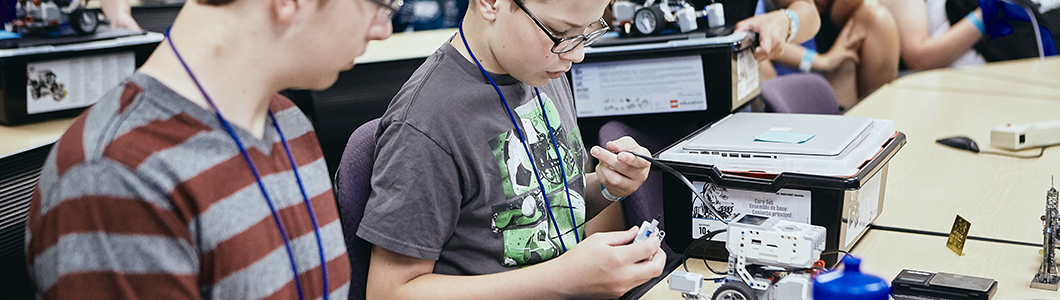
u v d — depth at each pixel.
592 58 1.60
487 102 1.05
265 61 0.67
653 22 1.59
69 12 1.99
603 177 1.25
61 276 0.60
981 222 1.33
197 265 0.65
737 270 1.03
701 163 1.20
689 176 1.22
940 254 1.20
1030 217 1.34
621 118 1.64
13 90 1.88
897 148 1.33
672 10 1.65
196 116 0.64
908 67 3.75
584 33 1.01
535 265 1.04
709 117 1.61
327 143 2.55
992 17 3.55
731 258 1.04
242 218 0.68
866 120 1.34
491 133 1.05
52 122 1.96
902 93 2.49
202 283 0.67
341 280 0.84
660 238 1.09
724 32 1.65
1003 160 1.69
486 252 1.08
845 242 1.17
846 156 1.13
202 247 0.65
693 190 1.16
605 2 0.98
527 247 1.10
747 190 1.17
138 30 2.15
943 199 1.46
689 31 1.63
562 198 1.16
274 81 0.70
